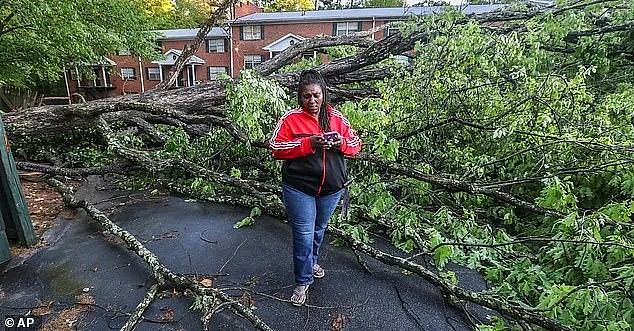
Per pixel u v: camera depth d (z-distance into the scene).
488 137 3.79
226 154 4.65
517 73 3.83
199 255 2.94
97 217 3.36
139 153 4.35
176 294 2.38
